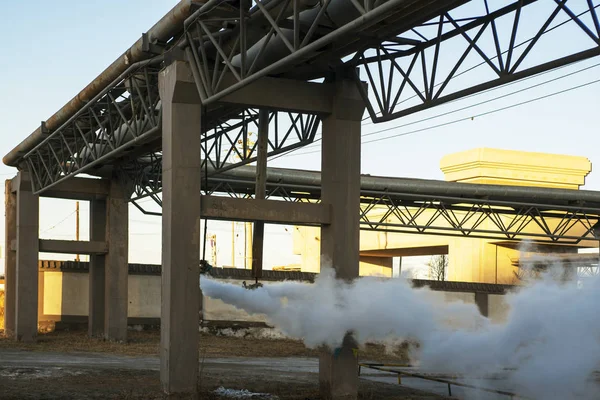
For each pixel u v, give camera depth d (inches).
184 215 709.9
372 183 1333.7
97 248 1376.7
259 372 960.3
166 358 701.9
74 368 938.1
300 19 626.2
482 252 1809.8
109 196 1378.0
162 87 736.3
